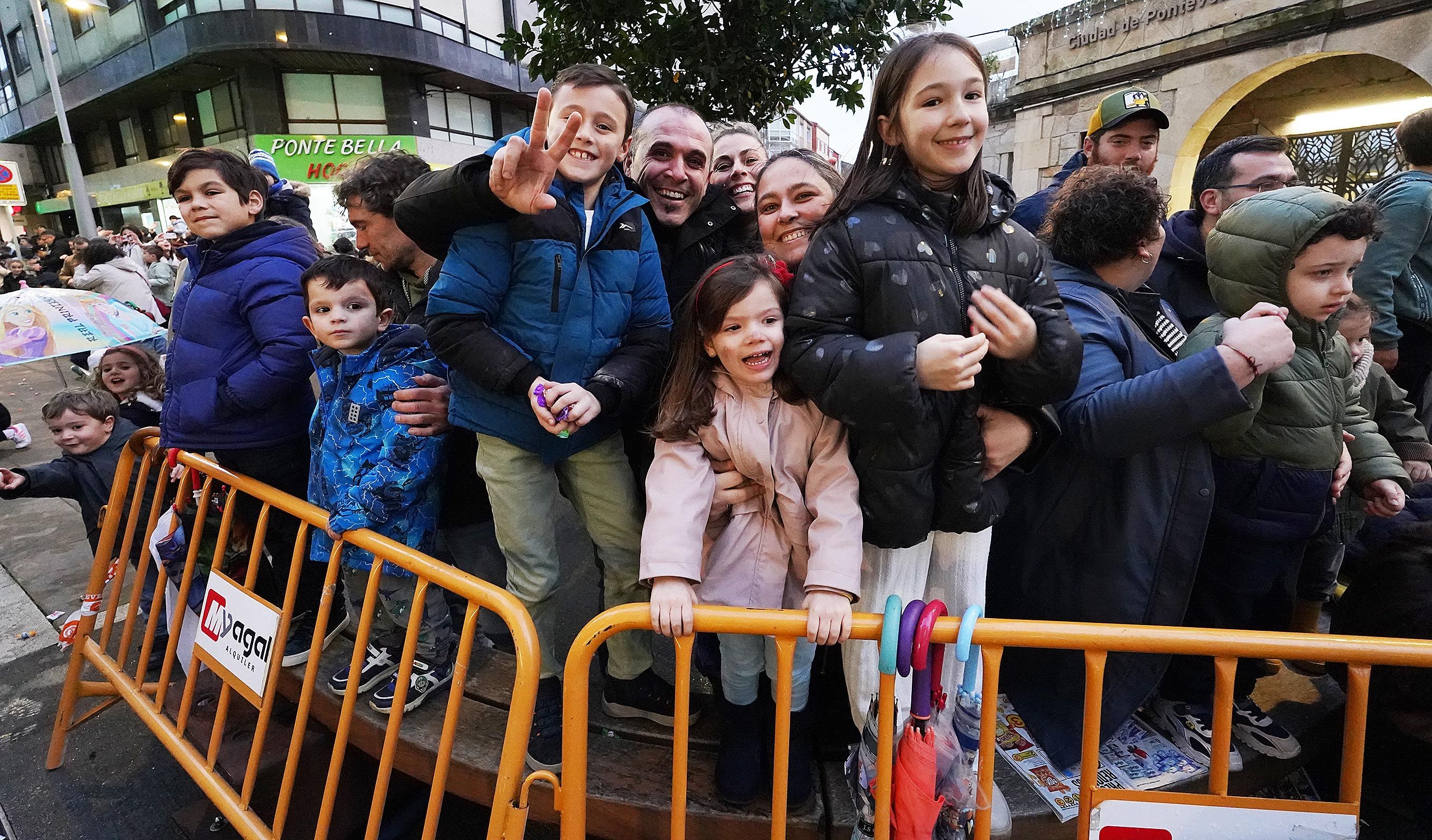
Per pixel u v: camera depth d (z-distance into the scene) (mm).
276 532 2242
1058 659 1688
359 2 14797
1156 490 1513
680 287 2078
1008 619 1797
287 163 16062
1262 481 1575
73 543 3770
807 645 1507
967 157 1181
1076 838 1555
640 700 1780
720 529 1495
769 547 1449
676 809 1269
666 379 1497
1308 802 1210
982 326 1158
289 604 1693
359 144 16469
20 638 2945
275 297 2002
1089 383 1451
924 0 3156
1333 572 2139
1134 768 1661
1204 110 7191
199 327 2037
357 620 2102
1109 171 1599
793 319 1250
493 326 1567
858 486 1329
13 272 11297
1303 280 1417
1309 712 1876
